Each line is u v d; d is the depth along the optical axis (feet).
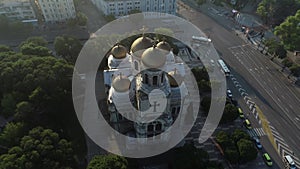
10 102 340.80
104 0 589.32
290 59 501.56
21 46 453.58
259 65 483.51
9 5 556.92
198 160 288.30
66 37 464.24
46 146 277.85
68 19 584.81
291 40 513.86
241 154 306.14
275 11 609.42
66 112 375.86
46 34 565.94
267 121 381.40
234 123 377.71
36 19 585.22
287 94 425.69
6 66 368.27
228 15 640.17
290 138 358.64
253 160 331.16
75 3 646.33
